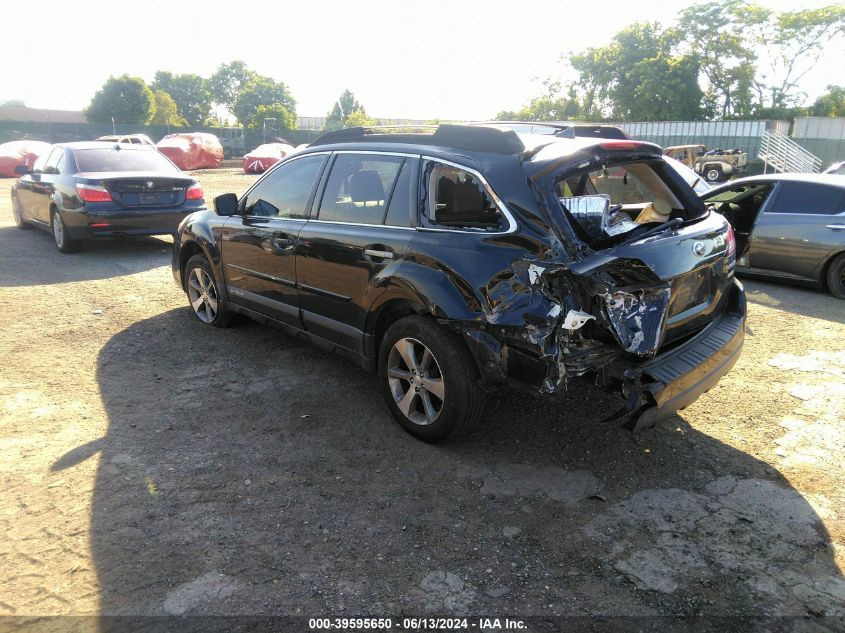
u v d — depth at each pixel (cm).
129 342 546
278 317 481
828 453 368
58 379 465
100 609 244
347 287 402
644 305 311
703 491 330
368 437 385
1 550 277
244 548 282
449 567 272
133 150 977
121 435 383
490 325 313
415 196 370
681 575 267
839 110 4897
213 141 3291
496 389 335
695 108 4794
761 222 756
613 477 343
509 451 369
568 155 331
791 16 4681
